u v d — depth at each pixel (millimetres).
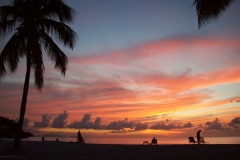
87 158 14984
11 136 39562
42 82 17766
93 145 25594
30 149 20094
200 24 10086
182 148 19391
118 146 23734
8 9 18016
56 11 18828
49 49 18516
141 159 14023
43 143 28250
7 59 18000
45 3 18875
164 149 19297
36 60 17047
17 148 17516
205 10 9836
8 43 17906
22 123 17938
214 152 15617
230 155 13672
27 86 18234
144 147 21766
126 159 14227
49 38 18562
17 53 18266
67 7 18766
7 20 18312
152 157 14688
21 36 17500
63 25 18828
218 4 9734
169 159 13547
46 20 18641
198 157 13750
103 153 17641
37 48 17312
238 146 19141
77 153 17766
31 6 17562
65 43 19016
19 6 18297
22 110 17922
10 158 14578
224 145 20875
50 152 18391
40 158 15008
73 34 19031
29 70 18328
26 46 17766
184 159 13297
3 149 18781
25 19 18375
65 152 18438
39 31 18344
